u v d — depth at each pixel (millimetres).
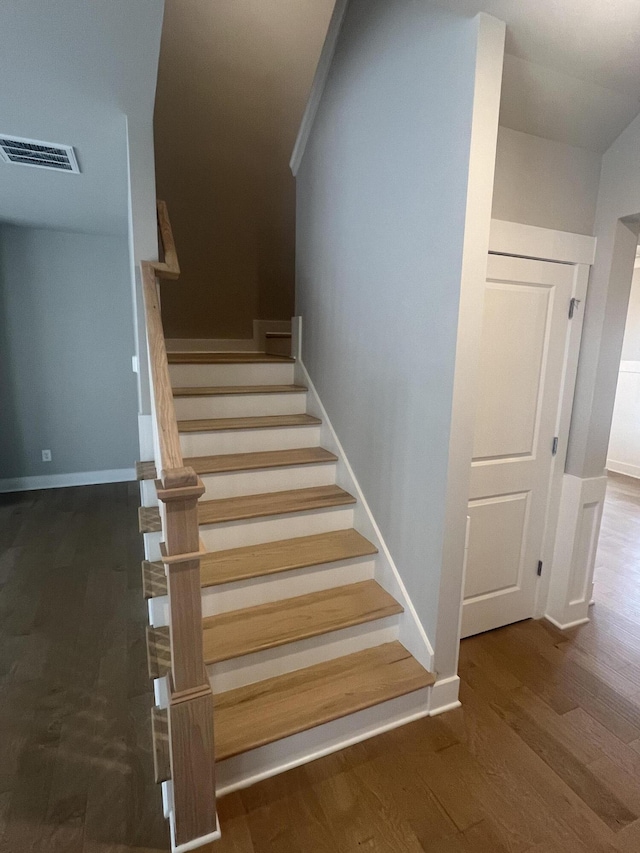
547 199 2070
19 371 4254
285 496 2398
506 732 1812
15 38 1469
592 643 2361
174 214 3426
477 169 1538
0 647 2240
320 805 1517
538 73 1715
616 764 1682
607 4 1461
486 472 2205
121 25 1414
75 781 1577
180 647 1219
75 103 1906
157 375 1598
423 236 1773
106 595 2697
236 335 3971
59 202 3295
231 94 3033
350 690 1782
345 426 2473
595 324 2248
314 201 2773
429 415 1798
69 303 4316
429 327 1768
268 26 2807
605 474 2416
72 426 4523
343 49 2326
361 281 2242
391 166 1954
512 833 1439
